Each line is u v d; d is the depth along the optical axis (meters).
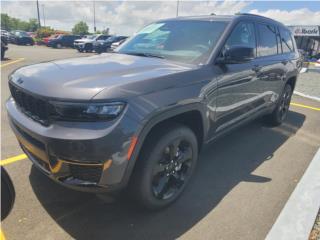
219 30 3.58
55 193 3.08
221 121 3.54
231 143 4.75
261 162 4.11
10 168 3.52
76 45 27.75
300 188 3.37
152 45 3.78
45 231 2.56
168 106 2.60
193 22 3.89
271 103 5.05
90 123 2.26
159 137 2.66
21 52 22.52
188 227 2.71
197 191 3.29
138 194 2.66
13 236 2.48
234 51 3.20
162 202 2.86
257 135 5.19
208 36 3.54
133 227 2.68
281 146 4.73
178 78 2.79
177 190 3.03
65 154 2.26
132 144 2.35
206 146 3.46
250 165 4.00
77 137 2.21
